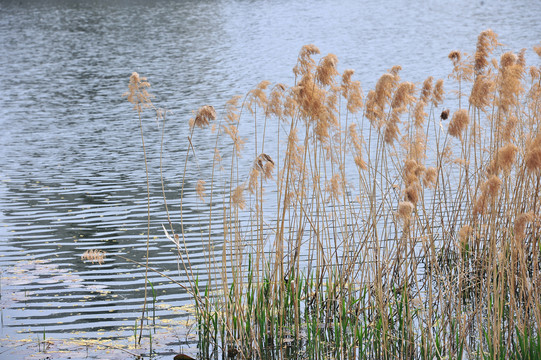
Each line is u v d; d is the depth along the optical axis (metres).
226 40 49.91
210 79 34.22
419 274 11.05
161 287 11.15
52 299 10.76
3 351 9.09
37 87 33.56
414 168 9.17
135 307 10.45
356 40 47.31
